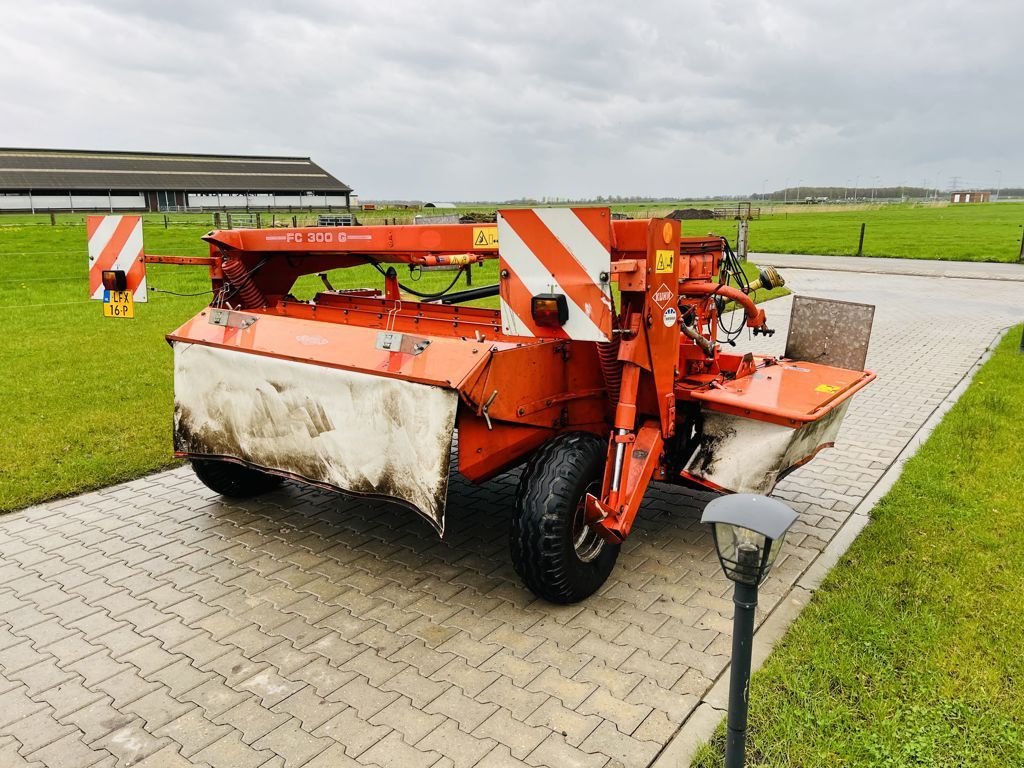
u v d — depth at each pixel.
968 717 2.95
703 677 3.33
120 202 71.81
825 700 3.07
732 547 2.17
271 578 4.29
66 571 4.39
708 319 5.10
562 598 3.84
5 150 75.38
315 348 4.23
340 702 3.20
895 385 8.52
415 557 4.53
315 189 82.69
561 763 2.83
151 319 12.70
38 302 14.45
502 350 3.73
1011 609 3.73
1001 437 6.39
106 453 6.26
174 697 3.26
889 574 4.11
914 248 27.97
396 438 3.82
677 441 4.57
